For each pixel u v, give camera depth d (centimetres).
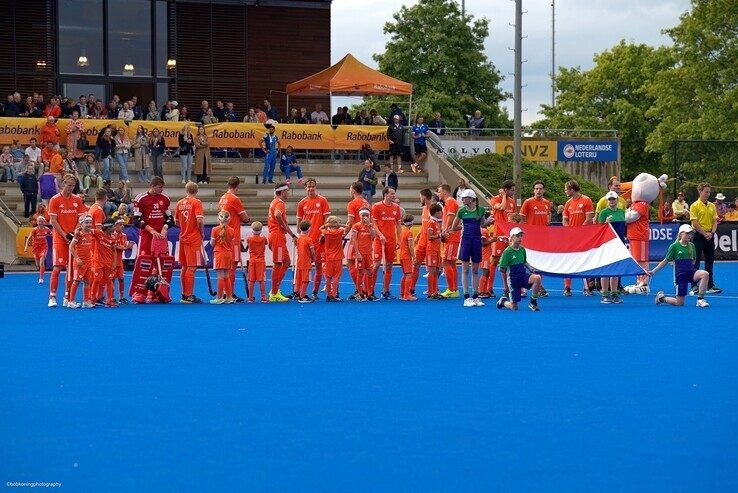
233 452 894
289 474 825
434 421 1015
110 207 3384
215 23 4647
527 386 1205
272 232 2298
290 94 4488
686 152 4197
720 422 1009
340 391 1175
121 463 859
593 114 9106
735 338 1638
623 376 1273
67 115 3938
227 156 4119
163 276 2273
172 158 3962
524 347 1536
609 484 796
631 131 8856
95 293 2170
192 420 1020
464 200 2148
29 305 2220
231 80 4678
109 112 4000
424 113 6762
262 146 3984
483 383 1226
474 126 4694
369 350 1509
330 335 1686
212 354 1471
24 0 4359
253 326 1816
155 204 2253
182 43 4600
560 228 2319
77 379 1258
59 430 978
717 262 3697
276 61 4750
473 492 776
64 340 1627
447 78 6912
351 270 2372
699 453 888
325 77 4328
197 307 2178
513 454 886
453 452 894
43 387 1202
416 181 4219
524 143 4725
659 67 8850
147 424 1002
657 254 3656
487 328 1778
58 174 3628
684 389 1184
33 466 850
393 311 2078
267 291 2608
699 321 1877
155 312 2069
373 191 3866
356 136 4216
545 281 2905
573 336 1666
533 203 2416
